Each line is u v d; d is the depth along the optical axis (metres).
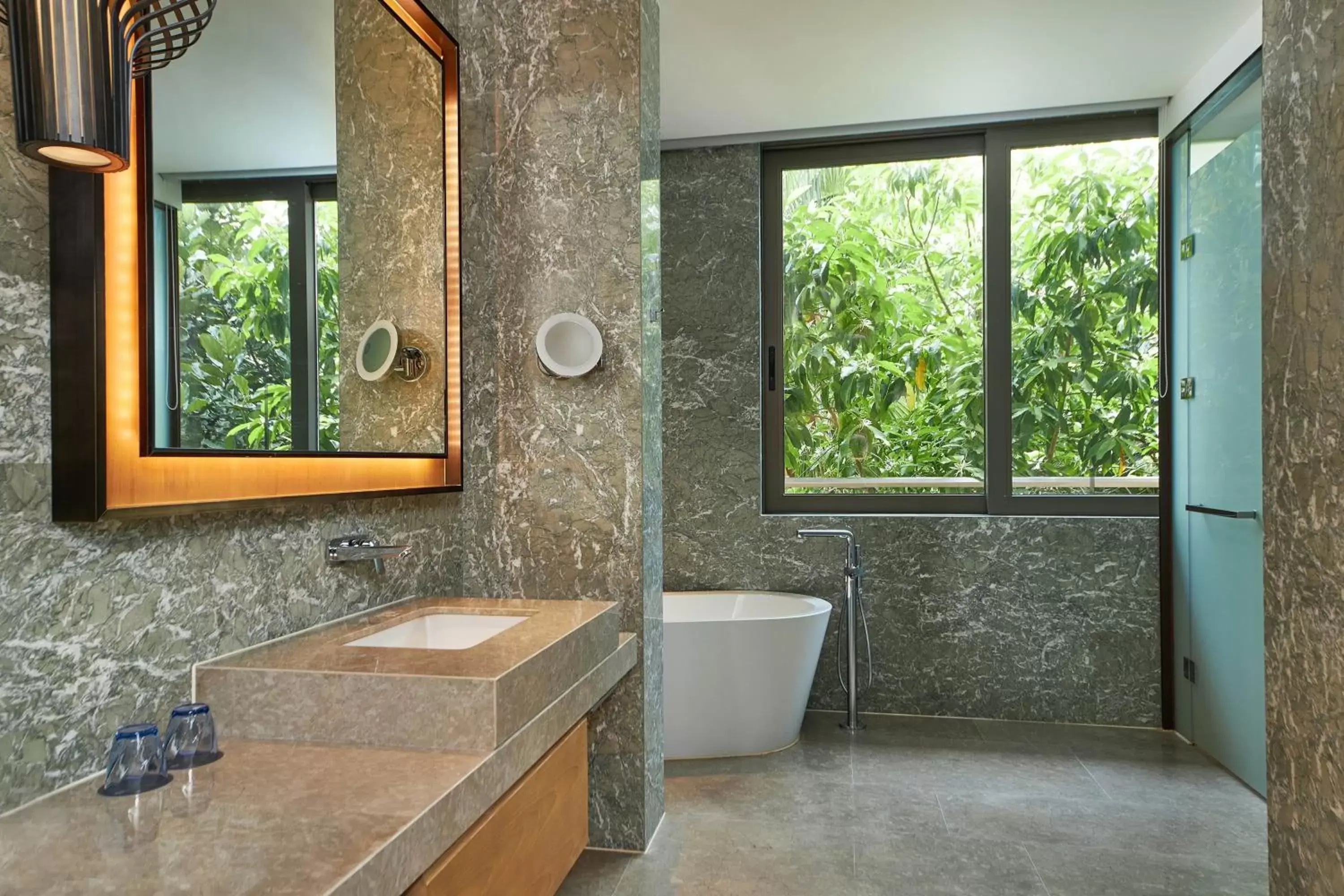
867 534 4.18
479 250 2.81
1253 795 3.18
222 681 1.64
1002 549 4.06
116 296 1.45
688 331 4.34
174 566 1.61
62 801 1.31
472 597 2.75
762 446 4.36
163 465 1.56
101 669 1.45
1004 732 3.90
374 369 2.26
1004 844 2.80
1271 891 1.96
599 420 2.76
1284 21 1.89
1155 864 2.66
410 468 2.46
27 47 1.01
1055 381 4.12
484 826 1.52
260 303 1.82
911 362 4.30
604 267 2.75
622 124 2.74
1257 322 3.09
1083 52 3.38
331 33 2.08
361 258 2.20
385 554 2.14
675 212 4.36
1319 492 1.76
